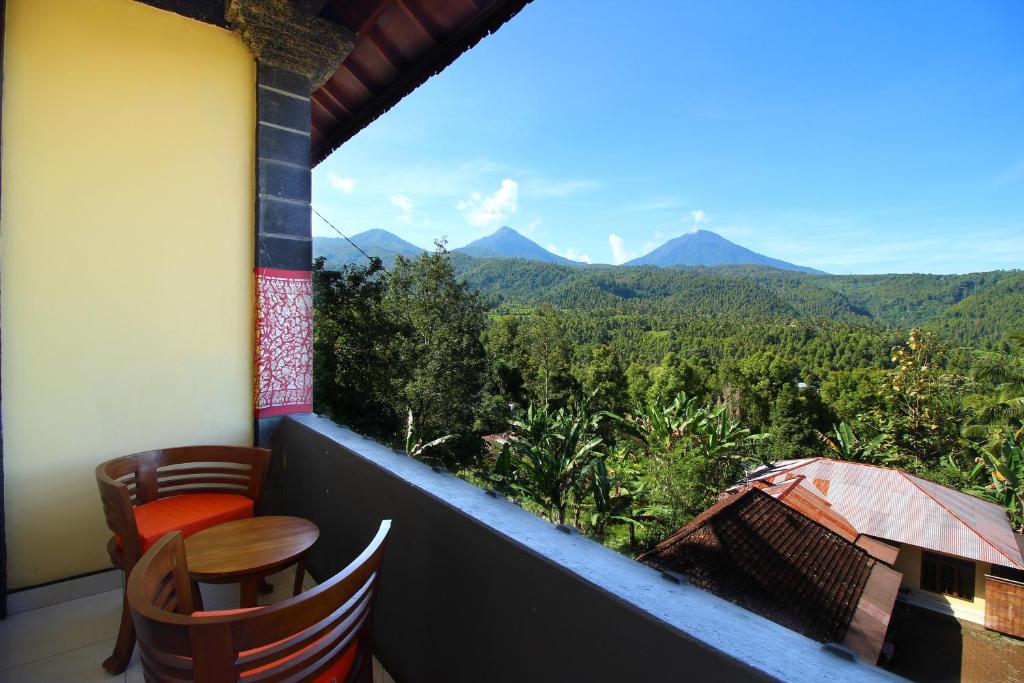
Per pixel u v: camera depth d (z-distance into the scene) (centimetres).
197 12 226
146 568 94
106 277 205
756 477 1755
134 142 211
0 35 174
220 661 78
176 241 222
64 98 195
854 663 60
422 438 1827
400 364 1894
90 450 203
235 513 185
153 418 217
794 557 979
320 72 257
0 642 171
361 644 114
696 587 81
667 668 68
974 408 2184
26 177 188
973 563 1276
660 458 1611
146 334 215
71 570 200
